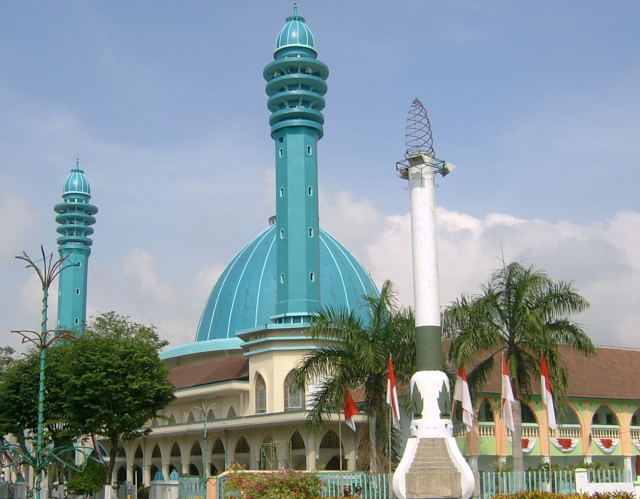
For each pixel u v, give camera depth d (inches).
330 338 1770.4
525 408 2295.8
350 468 2247.8
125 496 2191.2
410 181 1685.5
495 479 1652.3
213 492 1759.4
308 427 1754.4
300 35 2770.7
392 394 1572.3
